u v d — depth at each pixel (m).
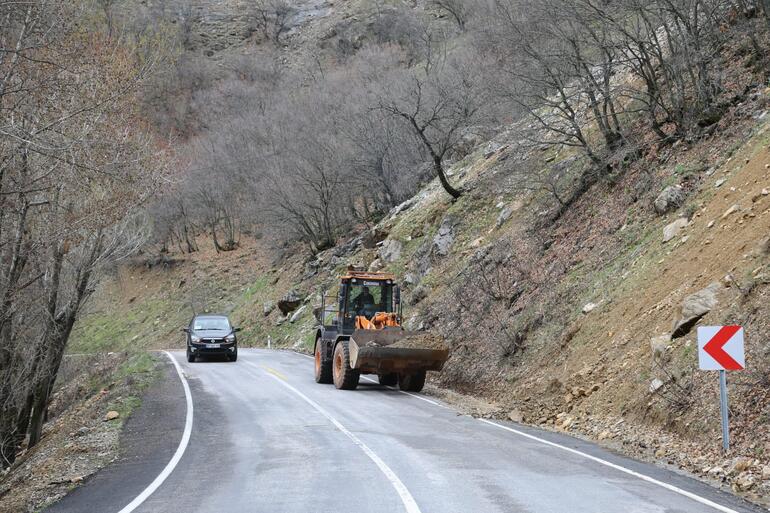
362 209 47.12
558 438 11.85
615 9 20.02
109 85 15.66
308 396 17.12
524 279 21.05
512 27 21.83
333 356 19.39
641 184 19.25
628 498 7.51
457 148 38.75
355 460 9.59
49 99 13.04
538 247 22.00
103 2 21.83
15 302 18.55
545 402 14.70
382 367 17.58
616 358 13.89
